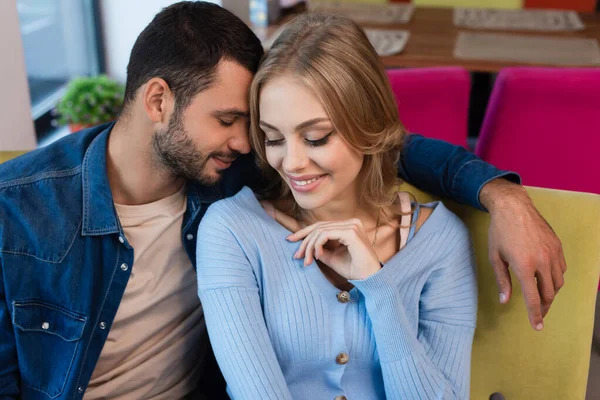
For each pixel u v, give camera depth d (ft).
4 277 4.10
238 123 4.25
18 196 4.18
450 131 7.40
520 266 3.91
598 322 5.26
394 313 4.04
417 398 4.04
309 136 3.87
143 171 4.36
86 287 4.27
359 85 3.87
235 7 9.39
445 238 4.41
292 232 4.42
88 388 4.49
